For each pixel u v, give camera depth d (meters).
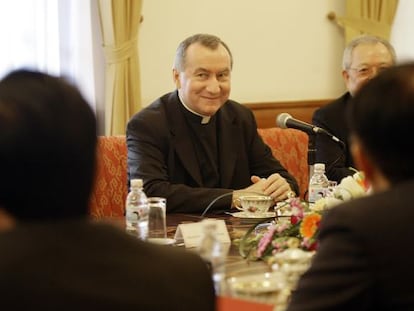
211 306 1.30
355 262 1.35
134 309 1.17
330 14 5.87
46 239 1.16
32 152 1.16
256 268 2.08
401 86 1.42
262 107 5.66
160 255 1.26
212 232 1.98
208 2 5.46
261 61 5.71
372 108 1.42
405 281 1.33
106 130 5.03
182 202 3.25
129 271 1.19
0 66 4.64
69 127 1.19
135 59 5.03
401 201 1.39
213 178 3.58
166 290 1.22
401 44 5.99
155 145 3.46
